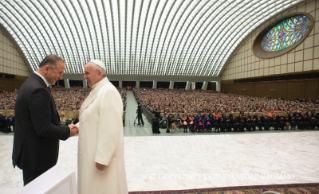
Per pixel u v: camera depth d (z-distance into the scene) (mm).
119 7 35688
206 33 49000
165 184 5297
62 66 2809
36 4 36125
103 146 2303
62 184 1837
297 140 10633
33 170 2510
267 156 7711
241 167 6559
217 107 21547
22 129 2463
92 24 44281
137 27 44750
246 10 37469
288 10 36062
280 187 5121
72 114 16438
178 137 11414
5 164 6527
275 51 40812
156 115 16344
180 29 46812
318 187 5121
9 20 41406
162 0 35594
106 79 2771
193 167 6547
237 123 14156
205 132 13766
